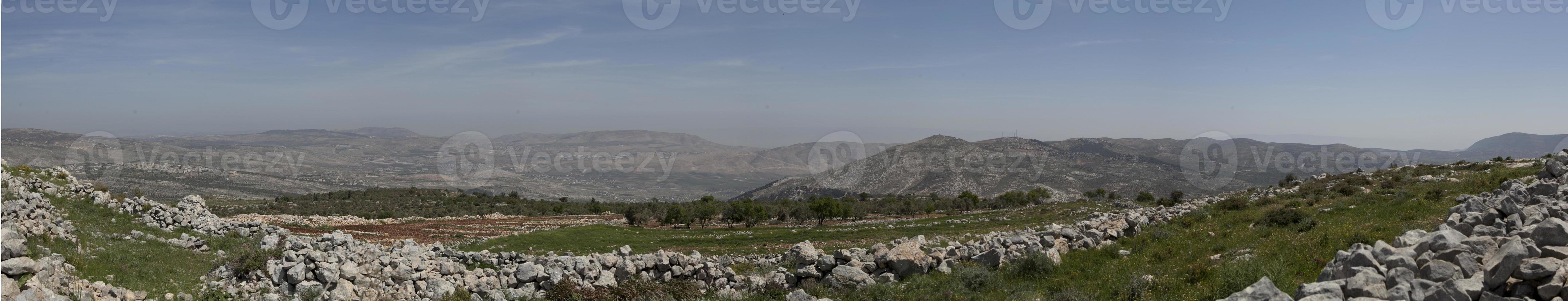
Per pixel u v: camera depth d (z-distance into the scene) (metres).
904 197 118.56
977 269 16.38
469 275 18.75
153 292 15.07
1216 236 19.91
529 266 18.88
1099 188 108.25
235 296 15.88
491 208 86.56
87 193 27.34
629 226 67.25
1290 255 14.32
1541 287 7.62
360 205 83.06
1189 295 12.12
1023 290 14.84
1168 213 28.27
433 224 48.84
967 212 87.75
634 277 19.42
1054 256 17.56
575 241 41.81
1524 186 19.91
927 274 17.38
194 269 18.30
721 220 77.69
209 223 27.39
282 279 16.67
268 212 72.12
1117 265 16.62
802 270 18.02
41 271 12.52
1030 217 60.97
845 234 51.38
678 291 18.42
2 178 24.23
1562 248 8.70
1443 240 9.66
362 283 17.03
